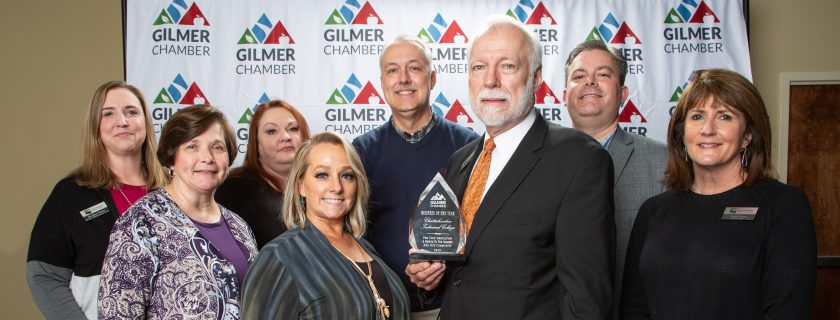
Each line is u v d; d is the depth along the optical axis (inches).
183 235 78.6
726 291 72.1
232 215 88.7
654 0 139.9
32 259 90.8
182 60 135.9
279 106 119.4
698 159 76.3
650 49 139.6
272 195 112.6
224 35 137.0
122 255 74.4
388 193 107.4
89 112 95.3
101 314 73.7
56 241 90.9
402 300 79.3
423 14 138.6
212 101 136.5
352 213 83.0
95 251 90.9
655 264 77.2
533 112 79.6
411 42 108.9
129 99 96.6
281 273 70.7
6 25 149.6
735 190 76.0
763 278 71.7
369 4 138.3
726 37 139.9
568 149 73.8
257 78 137.4
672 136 81.0
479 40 79.0
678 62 139.6
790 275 69.3
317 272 72.6
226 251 81.8
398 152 109.0
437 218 76.5
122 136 94.7
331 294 71.6
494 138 80.4
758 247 71.7
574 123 112.7
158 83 135.0
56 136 149.6
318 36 138.3
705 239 74.5
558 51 139.3
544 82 138.9
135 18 135.3
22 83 149.6
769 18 151.1
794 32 151.0
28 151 149.3
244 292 70.6
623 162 104.1
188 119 83.0
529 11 139.3
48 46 150.0
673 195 81.2
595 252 69.8
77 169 97.1
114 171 96.9
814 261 70.2
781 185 74.0
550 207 72.1
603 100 108.0
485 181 79.3
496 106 76.8
